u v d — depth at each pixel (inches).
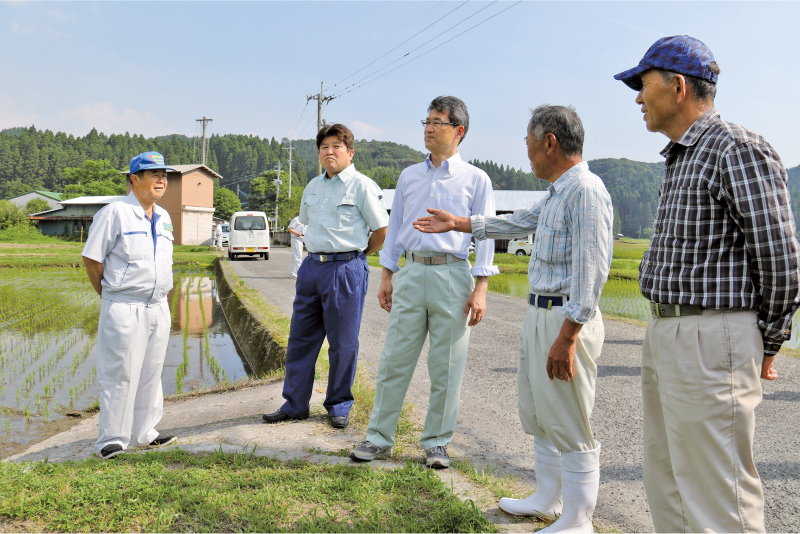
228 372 322.3
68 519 105.6
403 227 144.9
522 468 144.7
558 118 102.4
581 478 103.0
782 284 78.1
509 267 989.2
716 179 81.4
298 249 672.4
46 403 242.8
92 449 164.6
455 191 139.7
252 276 687.7
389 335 144.2
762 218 77.7
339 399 175.6
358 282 174.1
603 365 252.4
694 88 85.9
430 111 140.9
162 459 137.4
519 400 114.1
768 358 85.2
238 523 106.0
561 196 102.5
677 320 85.7
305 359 179.3
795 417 180.7
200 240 1958.7
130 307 152.3
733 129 82.2
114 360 150.8
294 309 179.9
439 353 140.3
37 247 1535.4
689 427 84.4
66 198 3073.3
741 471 82.4
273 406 195.0
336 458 141.2
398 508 111.1
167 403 222.7
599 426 175.0
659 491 96.5
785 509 120.3
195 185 1921.8
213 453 141.6
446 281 138.6
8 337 401.7
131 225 152.3
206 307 575.8
